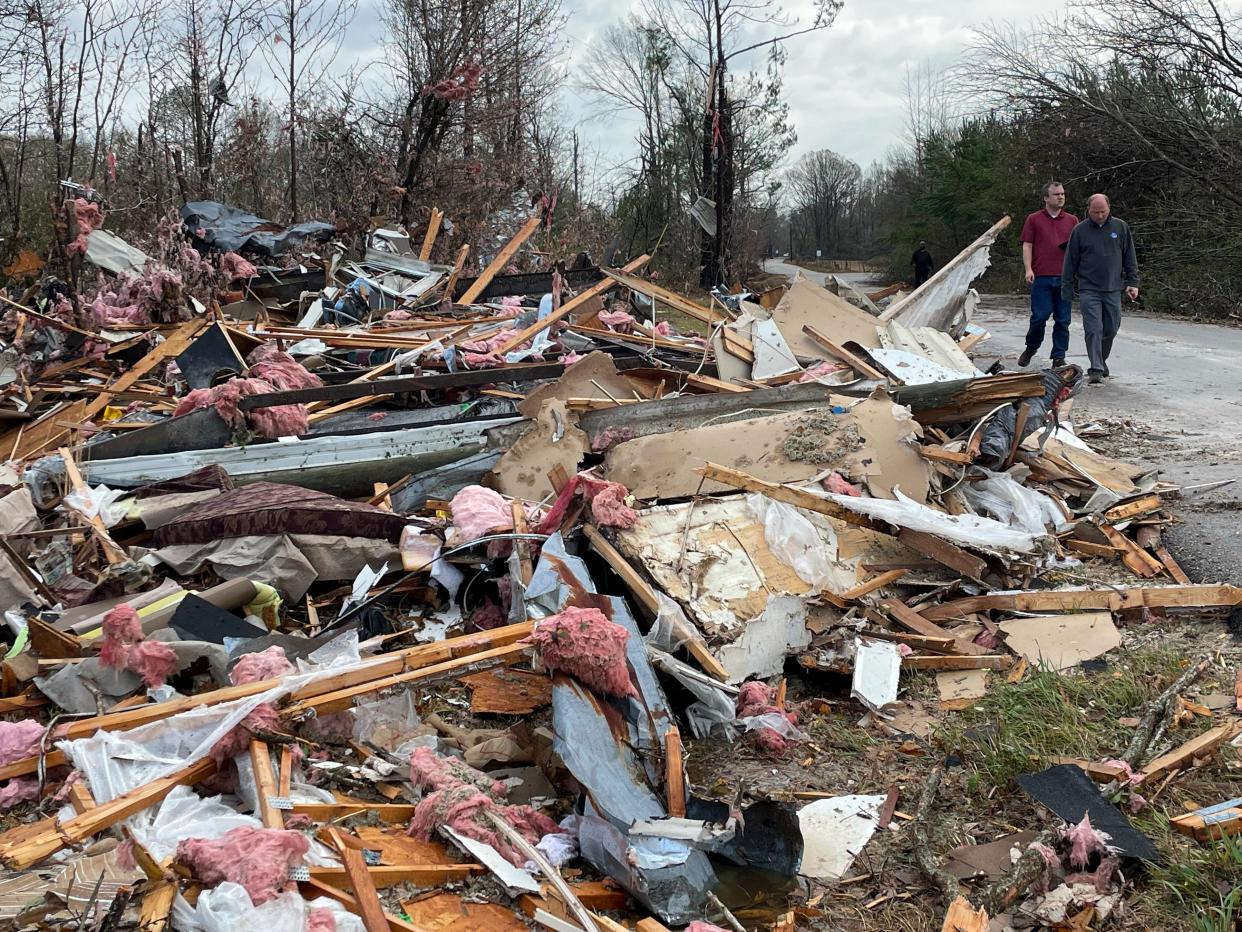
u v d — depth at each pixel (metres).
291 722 3.62
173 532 5.30
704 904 3.03
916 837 3.44
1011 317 20.47
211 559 5.18
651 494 5.79
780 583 5.01
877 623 5.00
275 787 3.36
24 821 3.46
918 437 6.08
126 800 3.23
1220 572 5.50
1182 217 22.42
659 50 33.94
